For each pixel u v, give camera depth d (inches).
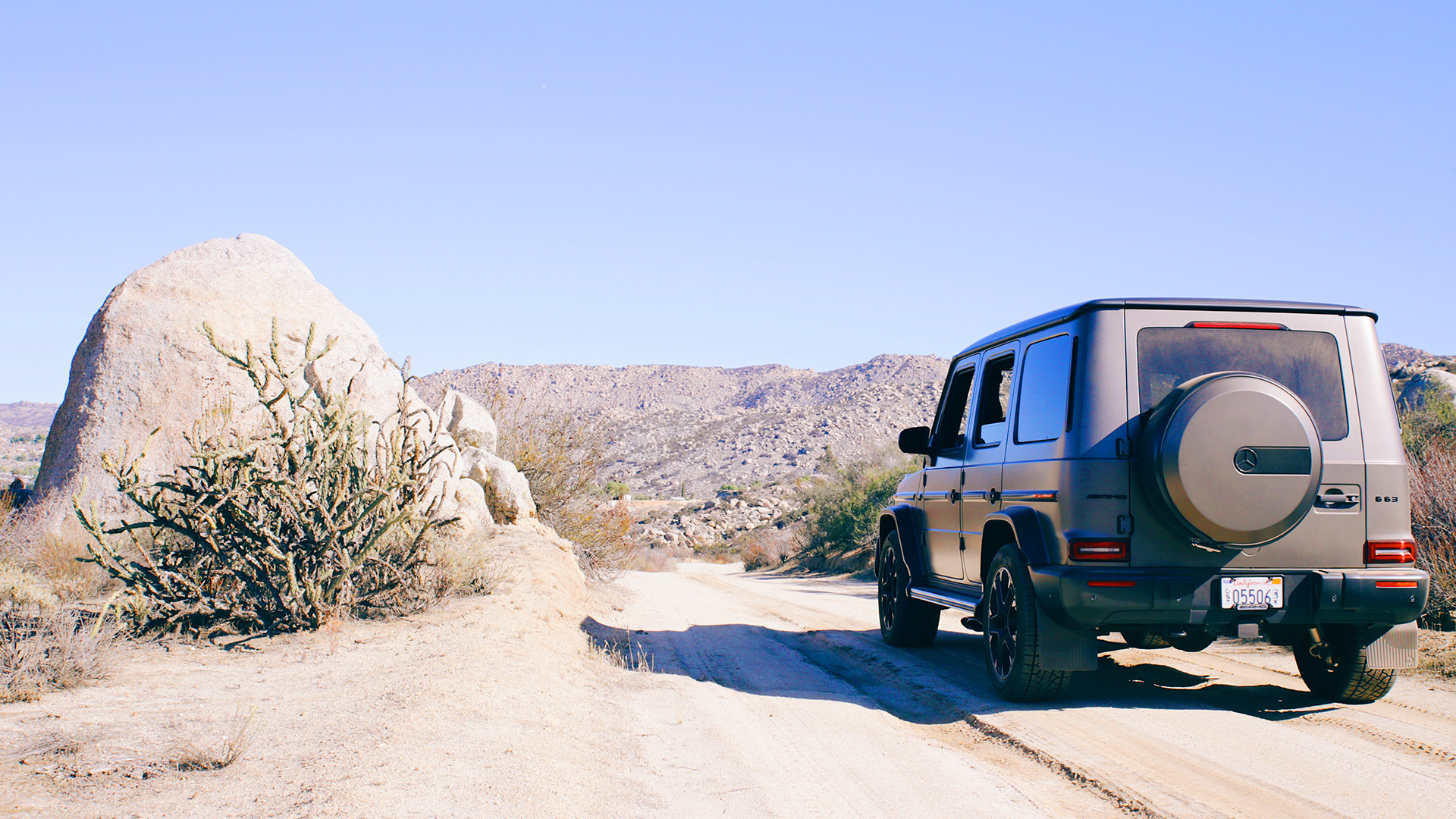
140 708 197.8
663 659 332.2
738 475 4306.1
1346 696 235.1
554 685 246.8
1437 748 194.1
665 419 5526.6
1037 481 237.0
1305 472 207.5
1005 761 192.5
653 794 166.7
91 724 183.6
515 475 574.2
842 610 518.6
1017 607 237.6
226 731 181.3
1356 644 227.9
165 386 421.4
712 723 225.6
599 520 686.5
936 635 373.1
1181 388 213.8
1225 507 205.6
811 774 183.5
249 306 458.6
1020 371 264.1
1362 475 221.3
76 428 414.6
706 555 1964.8
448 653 259.9
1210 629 222.5
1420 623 323.3
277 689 219.3
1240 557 216.2
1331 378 227.5
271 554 283.7
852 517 1159.6
